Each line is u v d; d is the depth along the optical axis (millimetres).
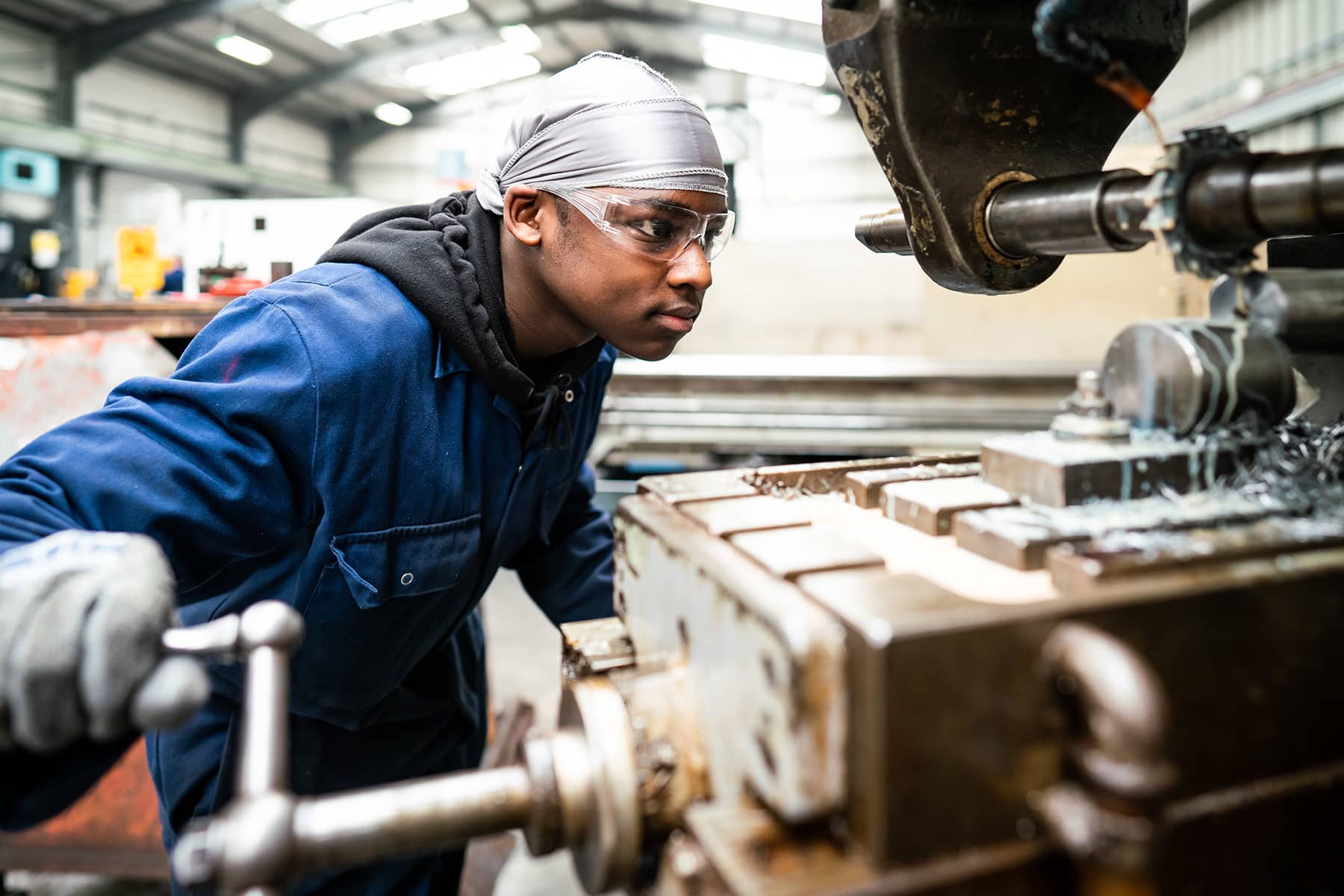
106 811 1412
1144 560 390
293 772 895
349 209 1722
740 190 9094
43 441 621
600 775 438
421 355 798
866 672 341
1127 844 323
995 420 2469
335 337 745
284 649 414
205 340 757
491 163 875
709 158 779
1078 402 529
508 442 874
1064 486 479
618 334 815
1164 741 317
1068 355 2490
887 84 572
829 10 594
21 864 1422
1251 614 386
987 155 604
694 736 463
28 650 388
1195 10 6352
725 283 2689
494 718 1818
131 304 1523
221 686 856
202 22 8141
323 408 730
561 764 442
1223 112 5543
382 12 8531
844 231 6672
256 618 412
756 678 387
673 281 780
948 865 350
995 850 357
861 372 2459
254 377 713
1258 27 5797
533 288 835
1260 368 510
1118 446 509
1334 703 406
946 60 568
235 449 688
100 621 398
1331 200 415
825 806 369
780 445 2539
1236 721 387
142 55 8633
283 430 716
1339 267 665
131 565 432
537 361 920
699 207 777
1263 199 440
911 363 2463
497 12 8859
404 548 811
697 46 9188
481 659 1167
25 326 1492
